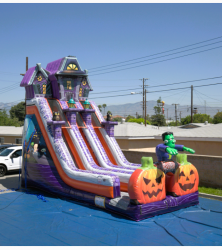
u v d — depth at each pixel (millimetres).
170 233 6645
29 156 11133
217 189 10891
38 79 11766
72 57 11695
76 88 11898
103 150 11016
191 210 8500
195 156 11875
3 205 9164
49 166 10469
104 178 8445
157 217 7816
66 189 9797
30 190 11328
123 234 6613
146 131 20125
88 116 11547
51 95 12125
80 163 10391
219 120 80812
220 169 11055
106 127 11734
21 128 32469
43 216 7992
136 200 7582
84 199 9102
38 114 11219
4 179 14266
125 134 18797
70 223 7395
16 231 6855
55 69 11758
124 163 10906
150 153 13930
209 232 6727
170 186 8633
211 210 8492
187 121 84562
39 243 6105
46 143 10750
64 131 11289
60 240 6266
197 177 9211
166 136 8633
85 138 11414
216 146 16750
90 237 6434
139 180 7590
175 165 8562
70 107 11039
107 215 7992
